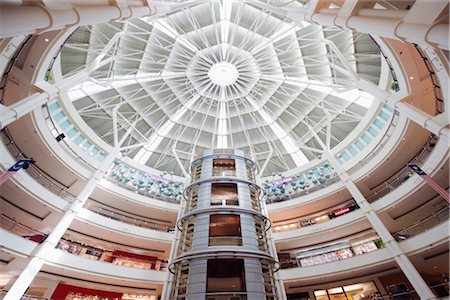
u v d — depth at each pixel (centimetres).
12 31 708
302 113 3136
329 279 2123
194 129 3341
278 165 3362
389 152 2127
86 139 2670
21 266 1692
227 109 3266
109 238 2284
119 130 3069
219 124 3338
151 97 2992
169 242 2308
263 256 1490
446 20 753
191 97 3169
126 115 3056
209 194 1858
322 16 1305
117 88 2759
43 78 1633
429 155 1759
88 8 991
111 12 1131
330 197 2495
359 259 1916
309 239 2373
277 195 2819
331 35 2402
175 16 2520
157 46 2548
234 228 1619
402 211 2069
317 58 2683
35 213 1991
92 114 2778
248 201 1844
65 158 2159
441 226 1586
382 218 2134
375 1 1115
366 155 2430
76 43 2212
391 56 1652
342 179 2398
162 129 3119
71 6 905
